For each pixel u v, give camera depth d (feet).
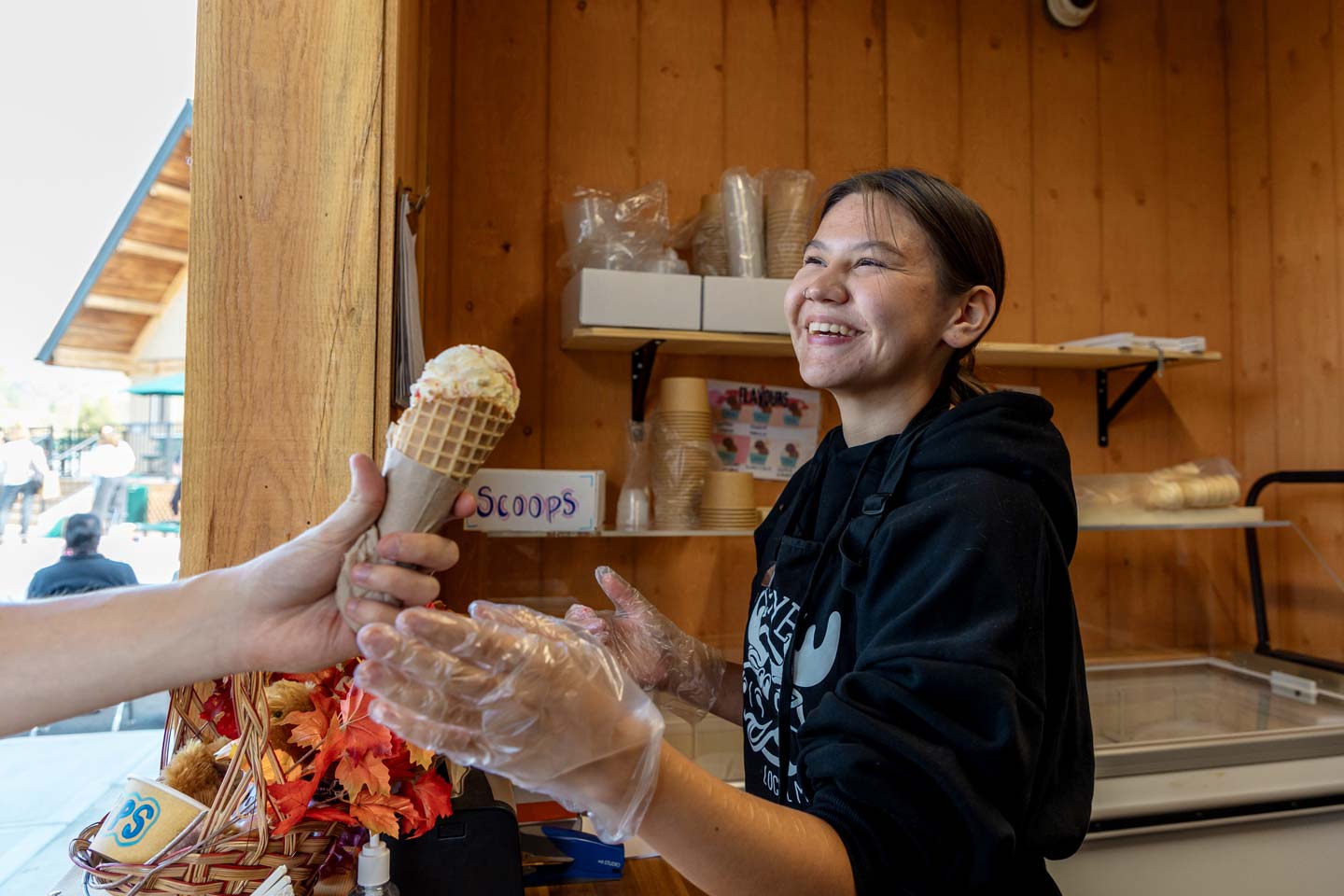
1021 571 2.50
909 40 7.45
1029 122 7.70
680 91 6.99
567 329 6.36
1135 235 7.93
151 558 6.95
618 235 6.27
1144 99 7.99
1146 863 5.05
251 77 3.69
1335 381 7.23
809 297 3.24
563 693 1.84
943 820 2.22
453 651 1.78
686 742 5.65
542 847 4.30
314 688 2.80
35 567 6.05
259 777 2.40
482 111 6.60
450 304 6.50
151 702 5.21
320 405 3.70
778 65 7.18
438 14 6.50
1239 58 8.08
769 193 6.52
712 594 6.92
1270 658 7.22
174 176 7.31
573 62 6.79
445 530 5.45
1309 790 5.17
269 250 3.68
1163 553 7.83
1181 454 7.96
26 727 2.04
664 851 2.06
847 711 2.36
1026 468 2.76
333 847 2.68
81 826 4.06
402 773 2.73
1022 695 2.35
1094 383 7.73
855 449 3.33
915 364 3.30
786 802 3.03
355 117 3.75
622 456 6.78
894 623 2.50
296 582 2.05
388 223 3.76
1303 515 7.49
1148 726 5.92
